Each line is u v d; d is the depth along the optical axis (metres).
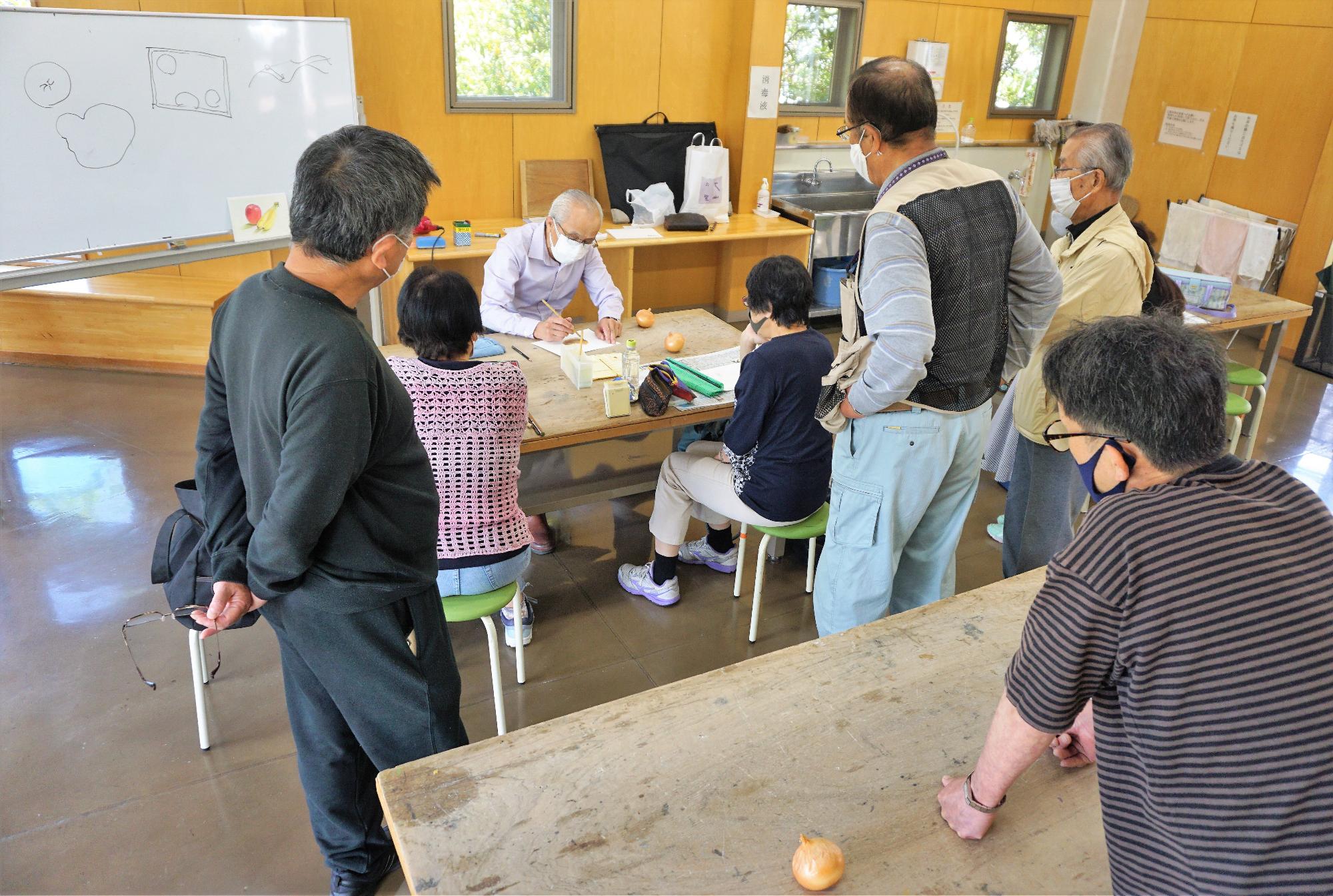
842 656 1.62
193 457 3.67
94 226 3.16
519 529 2.16
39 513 3.24
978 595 1.82
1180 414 0.97
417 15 4.61
